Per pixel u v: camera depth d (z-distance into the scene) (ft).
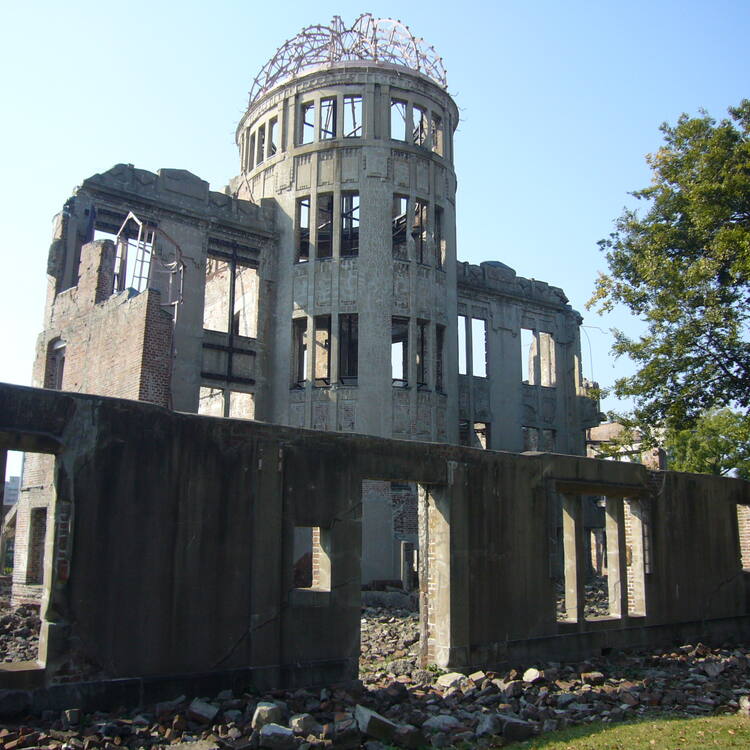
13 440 27.81
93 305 69.46
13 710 26.30
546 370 126.52
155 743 25.40
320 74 96.22
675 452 123.85
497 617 42.45
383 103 95.45
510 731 28.66
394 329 103.45
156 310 62.03
